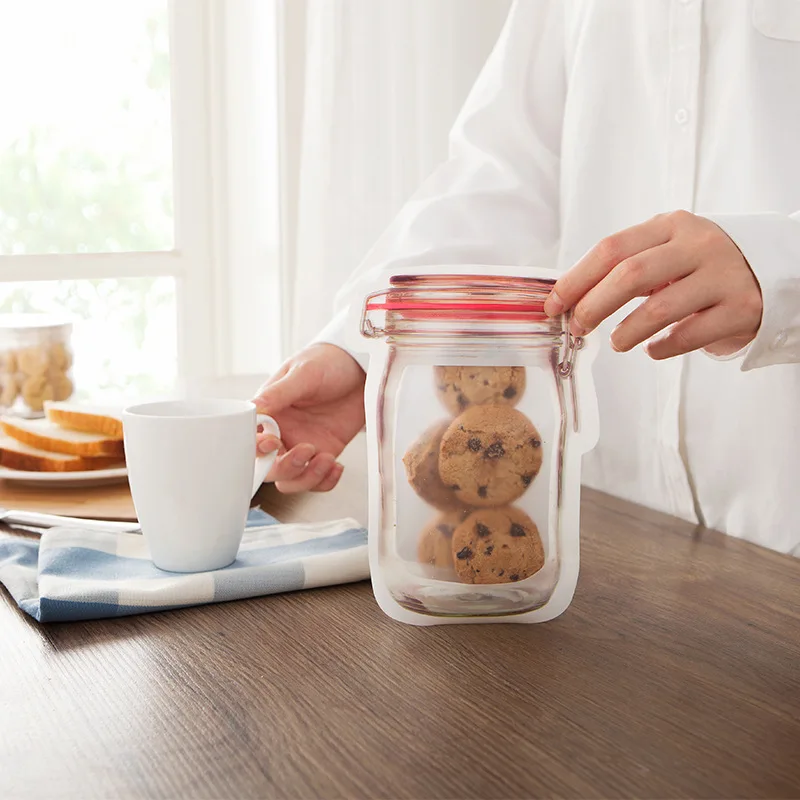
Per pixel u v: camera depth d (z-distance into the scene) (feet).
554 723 1.37
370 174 5.18
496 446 1.69
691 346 1.85
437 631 1.73
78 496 2.69
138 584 1.84
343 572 1.96
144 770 1.24
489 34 5.22
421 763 1.26
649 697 1.46
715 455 3.05
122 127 6.01
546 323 1.68
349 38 5.08
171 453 1.89
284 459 2.50
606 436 3.40
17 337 3.57
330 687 1.49
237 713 1.40
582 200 3.24
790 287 1.78
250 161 6.05
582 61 3.19
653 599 1.92
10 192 5.83
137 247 6.16
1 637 1.70
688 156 2.96
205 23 5.97
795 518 2.88
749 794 1.19
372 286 1.78
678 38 2.92
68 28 5.79
